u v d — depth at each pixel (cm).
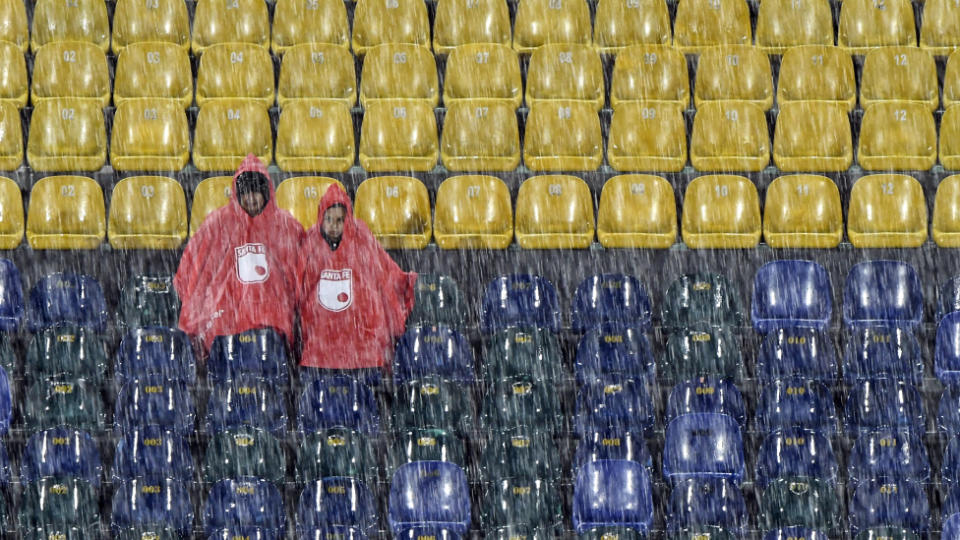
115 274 3356
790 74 3925
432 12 4097
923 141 3719
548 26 4053
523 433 3091
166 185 3466
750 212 3541
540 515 2984
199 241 3117
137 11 3978
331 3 4038
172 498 2962
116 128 3597
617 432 3095
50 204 3441
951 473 3108
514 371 3212
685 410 3178
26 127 3662
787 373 3253
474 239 3422
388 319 3180
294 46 3841
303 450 3041
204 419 3112
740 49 3925
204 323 3114
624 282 3372
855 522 3058
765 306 3369
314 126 3641
